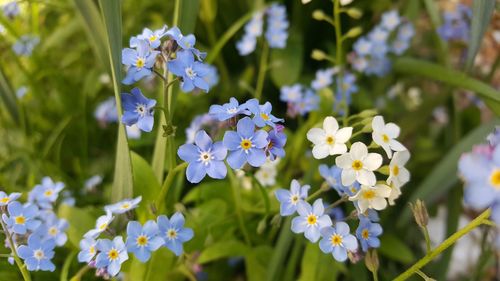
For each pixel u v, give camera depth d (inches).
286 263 8.0
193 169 5.1
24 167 8.7
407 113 9.5
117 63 5.5
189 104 9.2
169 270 6.6
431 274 8.2
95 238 5.9
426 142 9.4
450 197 8.3
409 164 9.1
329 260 6.6
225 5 10.2
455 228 8.2
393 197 5.4
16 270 6.7
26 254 5.6
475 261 9.2
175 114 9.1
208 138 5.1
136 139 8.6
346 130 5.4
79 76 10.2
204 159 5.1
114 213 5.9
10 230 5.8
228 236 7.4
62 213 6.6
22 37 9.1
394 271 8.3
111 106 9.1
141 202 6.4
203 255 6.8
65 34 9.6
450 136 9.1
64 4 9.7
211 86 8.9
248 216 7.6
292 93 8.2
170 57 5.4
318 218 5.4
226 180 8.3
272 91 10.1
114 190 6.3
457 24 9.1
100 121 9.2
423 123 9.8
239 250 7.0
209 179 8.6
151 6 10.4
